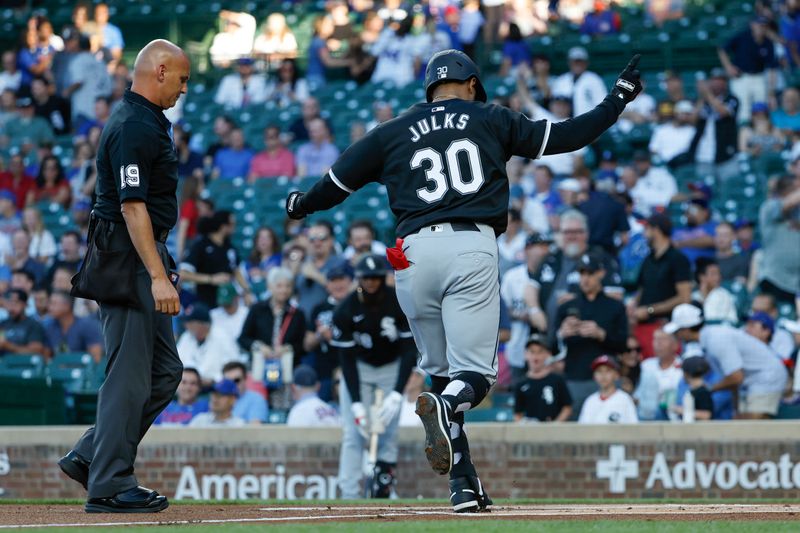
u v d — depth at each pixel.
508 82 69.19
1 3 85.44
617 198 52.03
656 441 36.34
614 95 19.47
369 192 61.44
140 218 19.47
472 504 19.48
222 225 48.69
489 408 43.16
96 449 19.94
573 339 39.78
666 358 39.56
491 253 18.81
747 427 36.03
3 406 42.88
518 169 57.53
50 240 59.09
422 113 19.38
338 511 20.39
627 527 16.27
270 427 38.22
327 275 43.38
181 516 19.19
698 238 50.53
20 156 65.31
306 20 81.12
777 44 65.94
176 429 38.66
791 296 48.31
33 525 17.22
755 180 59.44
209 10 82.56
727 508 21.91
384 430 35.03
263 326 43.53
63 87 74.25
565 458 36.69
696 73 70.75
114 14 83.25
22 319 49.31
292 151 66.31
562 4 77.12
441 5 73.88
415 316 19.31
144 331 20.06
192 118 74.25
